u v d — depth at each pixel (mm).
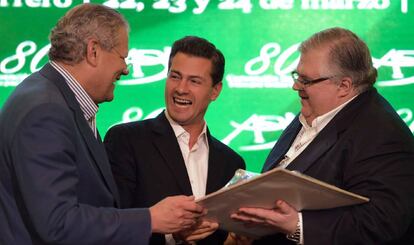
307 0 4363
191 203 2635
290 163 2887
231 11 4367
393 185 2680
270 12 4367
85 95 2699
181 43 3227
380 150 2729
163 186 3105
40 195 2445
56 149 2482
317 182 2465
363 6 4367
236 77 4348
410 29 4359
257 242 3004
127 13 4363
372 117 2807
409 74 4352
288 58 4355
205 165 3234
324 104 2875
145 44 4359
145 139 3176
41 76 2668
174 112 3180
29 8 4359
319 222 2686
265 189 2533
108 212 2576
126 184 3113
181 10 4367
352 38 2865
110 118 4336
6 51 4340
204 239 3209
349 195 2557
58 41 2670
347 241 2672
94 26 2662
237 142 4340
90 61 2664
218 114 4340
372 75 2898
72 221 2471
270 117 4344
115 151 3164
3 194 2564
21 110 2521
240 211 2684
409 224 2760
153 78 4355
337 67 2822
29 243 2551
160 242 3070
